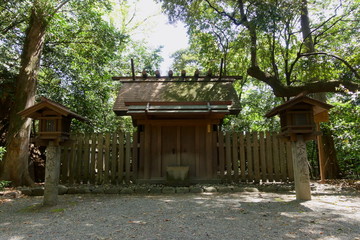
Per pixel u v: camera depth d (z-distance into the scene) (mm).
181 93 7977
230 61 12719
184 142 7559
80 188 6469
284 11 8578
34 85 8203
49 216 4051
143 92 8117
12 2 7887
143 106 6906
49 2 8125
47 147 5059
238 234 2963
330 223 3363
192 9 10773
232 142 7605
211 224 3400
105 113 12945
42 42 8617
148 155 7398
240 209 4281
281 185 6672
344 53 10234
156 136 7547
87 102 10977
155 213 4074
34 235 3066
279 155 7473
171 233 3031
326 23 11031
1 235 3094
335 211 4031
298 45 11305
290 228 3170
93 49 11445
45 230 3270
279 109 5078
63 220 3766
